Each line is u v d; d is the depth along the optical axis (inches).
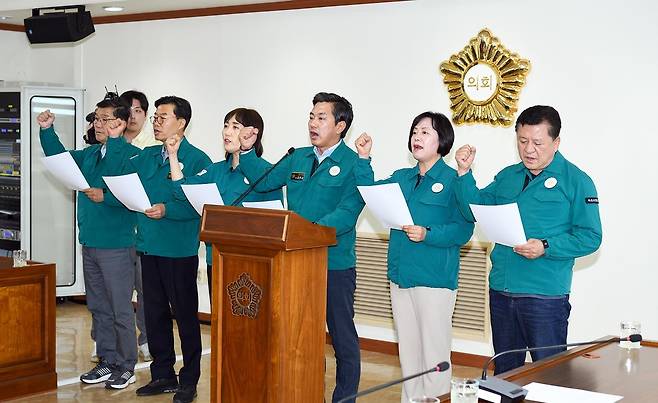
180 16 277.6
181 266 181.5
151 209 174.1
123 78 294.2
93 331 214.5
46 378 191.8
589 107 203.8
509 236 129.6
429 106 228.7
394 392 197.8
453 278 145.9
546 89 209.6
